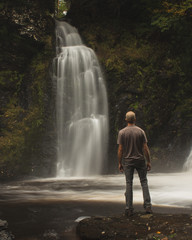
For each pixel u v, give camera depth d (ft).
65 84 47.50
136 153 15.72
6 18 46.65
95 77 50.26
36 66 47.24
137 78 51.96
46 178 41.88
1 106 44.09
